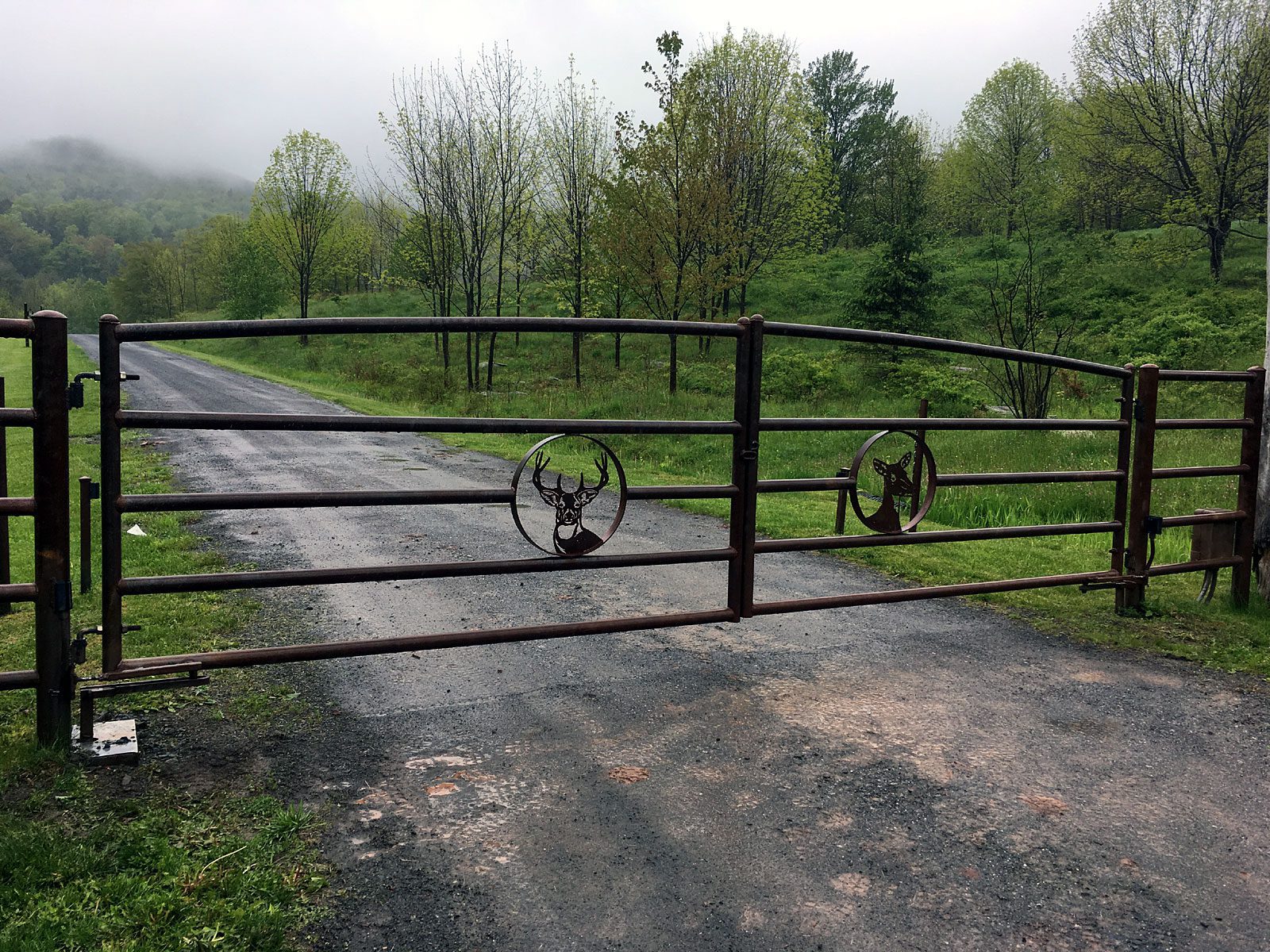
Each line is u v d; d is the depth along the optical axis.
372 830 2.67
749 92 26.14
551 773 3.08
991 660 4.39
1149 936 2.25
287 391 27.02
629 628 3.82
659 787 2.99
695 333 3.77
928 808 2.89
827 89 57.28
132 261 96.38
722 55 25.92
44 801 2.74
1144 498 5.11
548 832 2.68
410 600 5.28
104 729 3.21
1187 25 32.97
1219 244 33.72
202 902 2.26
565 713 3.62
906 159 53.53
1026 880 2.49
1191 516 5.25
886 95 57.81
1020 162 48.72
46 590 2.96
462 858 2.52
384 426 3.30
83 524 5.05
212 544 6.75
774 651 4.48
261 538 7.03
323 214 43.84
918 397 20.36
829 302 38.53
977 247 44.56
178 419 3.07
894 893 2.41
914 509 4.47
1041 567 6.36
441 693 3.82
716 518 8.48
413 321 3.31
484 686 3.91
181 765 3.06
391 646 3.40
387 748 3.25
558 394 22.80
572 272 27.84
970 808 2.90
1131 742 3.46
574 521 3.70
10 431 16.52
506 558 6.49
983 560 6.59
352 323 3.23
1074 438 13.64
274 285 50.00
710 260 21.55
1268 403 5.23
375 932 2.18
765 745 3.34
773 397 21.62
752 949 2.15
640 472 12.18
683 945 2.16
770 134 27.52
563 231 27.83
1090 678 4.17
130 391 25.28
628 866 2.50
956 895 2.41
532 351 33.59
